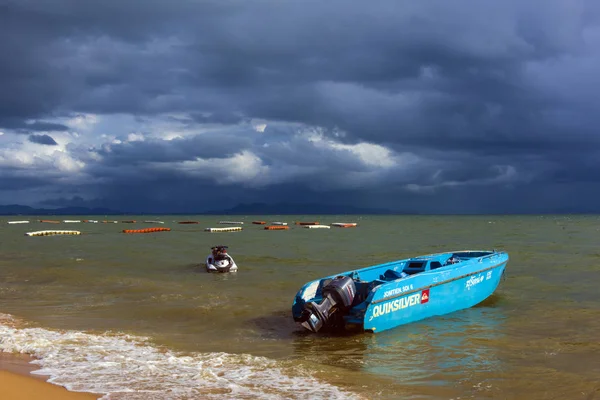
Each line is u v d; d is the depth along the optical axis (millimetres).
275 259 30828
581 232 69812
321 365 9750
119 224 107562
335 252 36219
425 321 13922
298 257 32188
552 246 41875
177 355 10250
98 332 12406
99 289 19094
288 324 13641
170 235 62188
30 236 59062
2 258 31344
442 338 12109
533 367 9719
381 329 12672
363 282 13656
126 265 27250
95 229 80875
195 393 7734
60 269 25141
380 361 10211
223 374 8859
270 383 8398
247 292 18406
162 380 8359
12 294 18094
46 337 11445
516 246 42125
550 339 11898
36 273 23547
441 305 14508
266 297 17344
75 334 11922
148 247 41156
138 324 13523
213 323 13773
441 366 9828
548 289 19016
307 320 12125
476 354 10703
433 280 14062
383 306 12602
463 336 12273
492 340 11852
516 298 17250
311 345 11578
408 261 17078
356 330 12617
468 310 15406
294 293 18203
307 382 8531
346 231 75062
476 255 18609
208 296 17531
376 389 8297
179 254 34438
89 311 15109
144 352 10406
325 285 12750
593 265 26828
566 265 26891
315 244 45438
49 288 19344
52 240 51125
